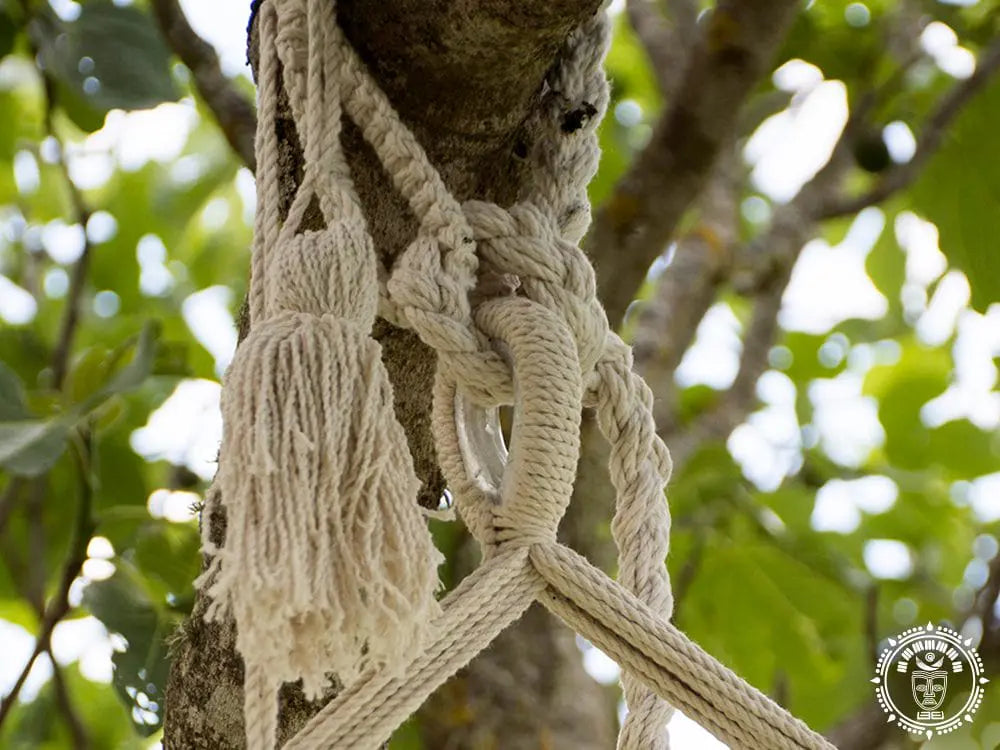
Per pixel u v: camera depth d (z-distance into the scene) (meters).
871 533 4.33
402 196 1.35
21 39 3.01
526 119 1.40
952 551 4.46
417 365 1.45
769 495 3.81
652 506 1.41
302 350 1.07
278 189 1.23
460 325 1.27
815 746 1.25
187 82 3.79
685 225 3.64
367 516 1.05
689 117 2.66
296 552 0.99
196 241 4.57
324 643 1.02
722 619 3.47
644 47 3.60
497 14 1.24
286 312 1.11
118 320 4.26
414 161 1.28
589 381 1.37
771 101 3.80
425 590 1.06
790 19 2.62
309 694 1.01
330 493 1.04
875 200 3.38
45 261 4.32
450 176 1.39
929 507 4.33
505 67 1.30
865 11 3.41
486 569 1.23
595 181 3.38
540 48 1.29
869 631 3.28
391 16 1.27
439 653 1.18
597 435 2.64
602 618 1.24
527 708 2.70
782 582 3.43
